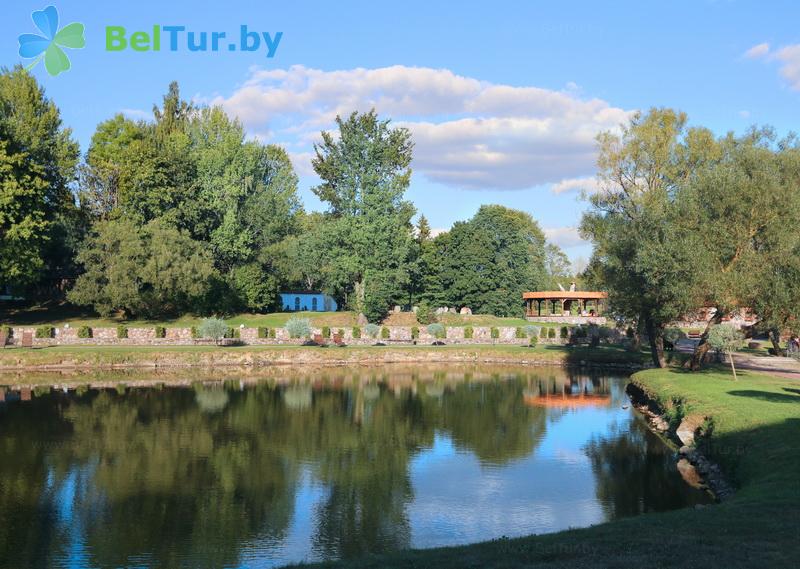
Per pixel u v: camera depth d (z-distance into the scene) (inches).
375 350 2436.0
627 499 770.8
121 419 1256.2
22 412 1317.7
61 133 2822.3
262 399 1533.0
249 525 685.9
